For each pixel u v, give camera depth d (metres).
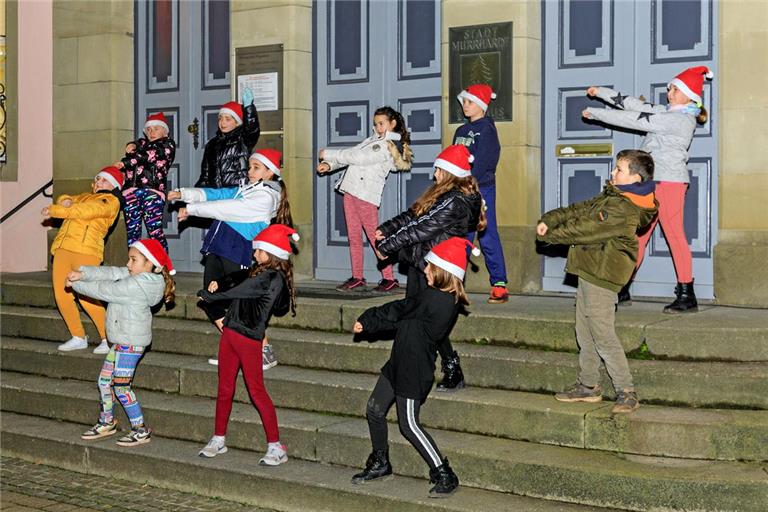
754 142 7.47
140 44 10.67
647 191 6.18
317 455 6.62
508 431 6.32
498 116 8.45
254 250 6.80
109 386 7.32
